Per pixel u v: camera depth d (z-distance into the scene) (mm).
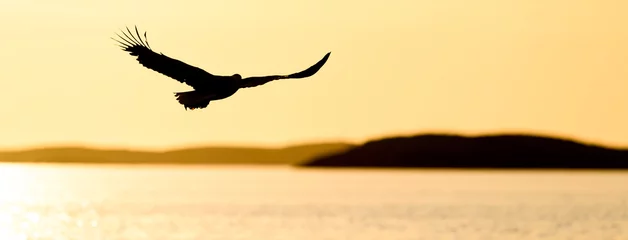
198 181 146500
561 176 149375
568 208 77875
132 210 75500
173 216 68625
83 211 74062
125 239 55062
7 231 59156
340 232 58031
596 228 61219
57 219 67125
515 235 57375
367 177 164375
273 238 54375
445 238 55500
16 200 87312
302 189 113875
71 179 150875
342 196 96250
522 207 79375
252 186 123062
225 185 128375
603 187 116188
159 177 167500
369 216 69375
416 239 55031
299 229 59812
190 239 54156
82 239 54938
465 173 166000
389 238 55531
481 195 99062
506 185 126688
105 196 95625
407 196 97438
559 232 59125
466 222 65188
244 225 62031
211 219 66688
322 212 73125
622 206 79312
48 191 106750
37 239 55406
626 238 56000
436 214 71625
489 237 56500
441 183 135875
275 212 72688
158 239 54344
